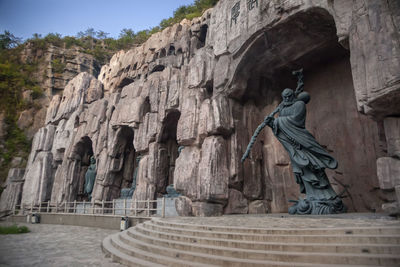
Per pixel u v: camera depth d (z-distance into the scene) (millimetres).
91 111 26031
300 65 14625
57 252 8461
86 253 8242
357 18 8375
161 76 20031
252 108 15234
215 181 12711
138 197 17875
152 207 17125
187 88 16766
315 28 11859
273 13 12039
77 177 26000
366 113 7953
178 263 5461
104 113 24797
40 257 7664
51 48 42844
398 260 4203
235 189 13398
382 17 7660
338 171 12828
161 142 19141
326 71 14375
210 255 5480
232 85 14203
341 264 4477
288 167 14281
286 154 14359
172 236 7004
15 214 26906
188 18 30016
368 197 11555
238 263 4930
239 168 13414
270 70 14844
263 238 5703
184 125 15258
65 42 46844
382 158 7523
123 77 30859
